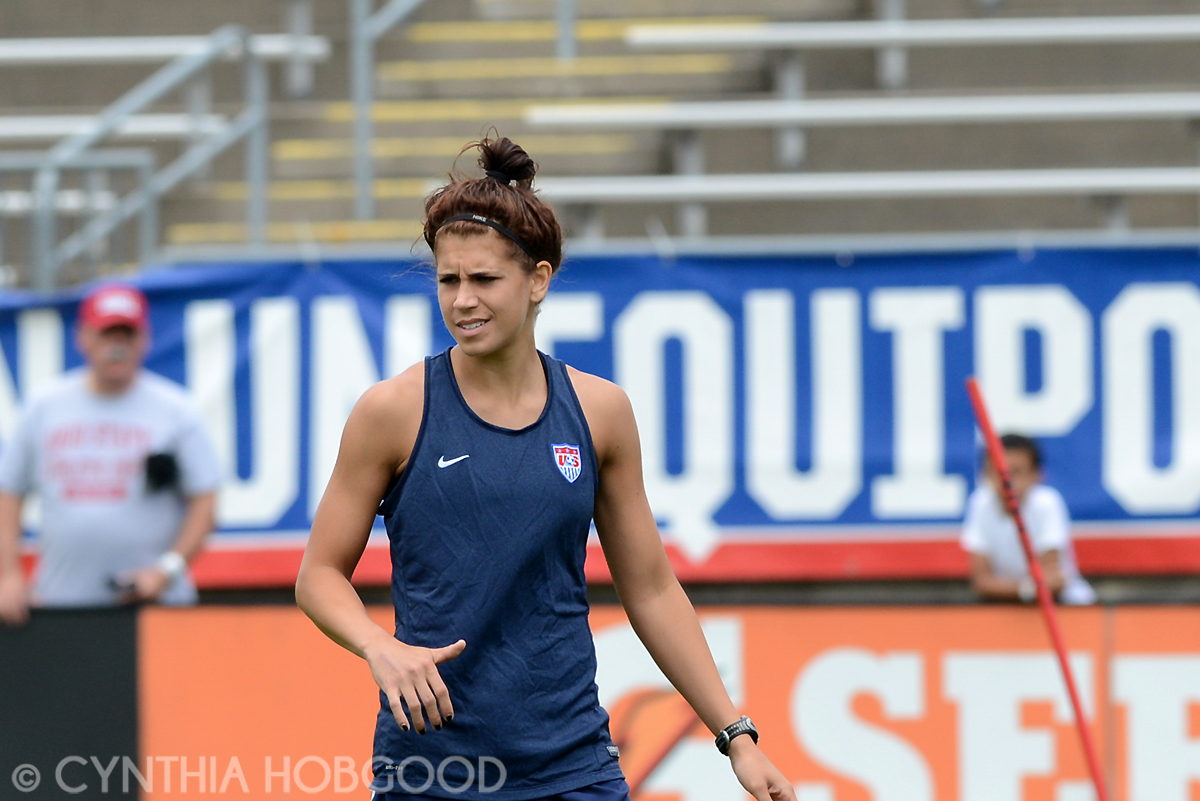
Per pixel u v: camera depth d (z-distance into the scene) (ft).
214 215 93.40
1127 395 77.82
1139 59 103.40
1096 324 78.02
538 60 104.88
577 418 29.12
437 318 79.10
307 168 96.94
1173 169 98.99
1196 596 77.46
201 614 58.95
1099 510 77.71
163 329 79.20
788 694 59.82
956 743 59.36
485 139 29.66
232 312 79.25
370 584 77.25
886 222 97.35
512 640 28.35
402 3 94.12
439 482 28.04
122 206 84.28
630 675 59.72
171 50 98.37
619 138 98.43
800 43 94.73
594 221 91.50
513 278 28.07
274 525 78.79
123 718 58.80
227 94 111.86
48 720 58.80
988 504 68.90
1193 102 89.81
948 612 59.62
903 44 94.48
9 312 79.30
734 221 97.50
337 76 108.99
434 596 28.12
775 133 99.19
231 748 58.65
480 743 28.14
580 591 29.45
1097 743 59.00
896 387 78.43
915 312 78.43
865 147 99.09
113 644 59.00
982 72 103.30
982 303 78.23
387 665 25.82
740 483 78.64
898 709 59.52
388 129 99.04
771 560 78.23
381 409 28.32
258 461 78.95
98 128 84.69
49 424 65.36
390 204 94.22
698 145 94.07
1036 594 67.21
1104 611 59.11
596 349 79.15
